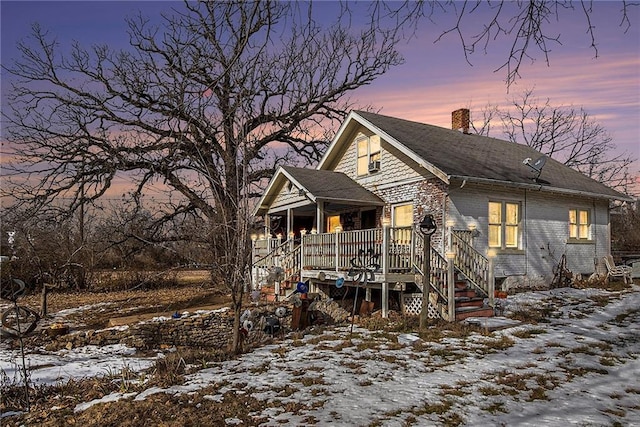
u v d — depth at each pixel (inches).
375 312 468.1
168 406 216.1
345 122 671.8
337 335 371.9
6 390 271.3
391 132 596.7
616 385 245.6
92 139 873.5
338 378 256.5
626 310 458.6
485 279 468.1
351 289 569.6
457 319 409.1
